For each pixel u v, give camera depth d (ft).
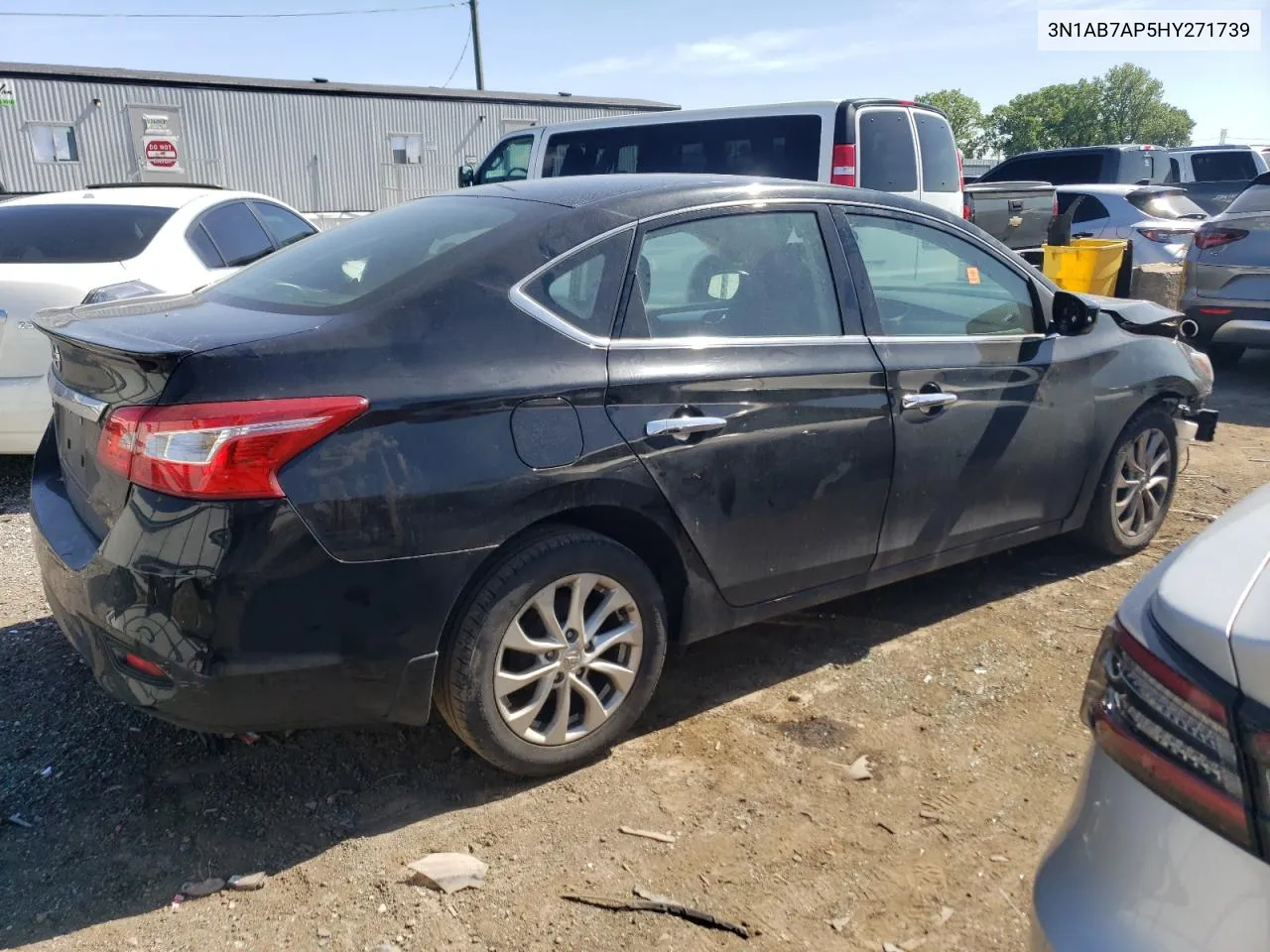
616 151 33.22
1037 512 13.98
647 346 10.23
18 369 17.25
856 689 11.94
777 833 9.39
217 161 87.40
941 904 8.55
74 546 9.34
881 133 28.71
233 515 8.14
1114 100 237.86
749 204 11.41
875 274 12.23
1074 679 12.18
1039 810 9.77
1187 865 5.03
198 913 8.38
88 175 83.66
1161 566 6.30
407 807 9.74
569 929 8.23
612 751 10.66
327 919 8.31
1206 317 28.07
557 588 9.84
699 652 12.85
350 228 12.11
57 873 8.80
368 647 8.76
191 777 10.14
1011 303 13.66
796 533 11.34
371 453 8.58
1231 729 5.00
